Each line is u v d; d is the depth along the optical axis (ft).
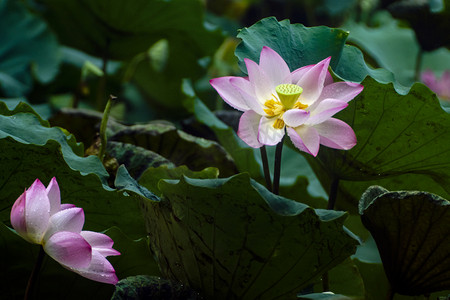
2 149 12.21
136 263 12.18
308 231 11.71
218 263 11.88
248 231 11.75
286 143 13.10
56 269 12.06
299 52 12.69
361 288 13.05
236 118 15.35
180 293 12.01
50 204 11.73
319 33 12.78
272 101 11.95
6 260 12.03
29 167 12.28
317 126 11.88
